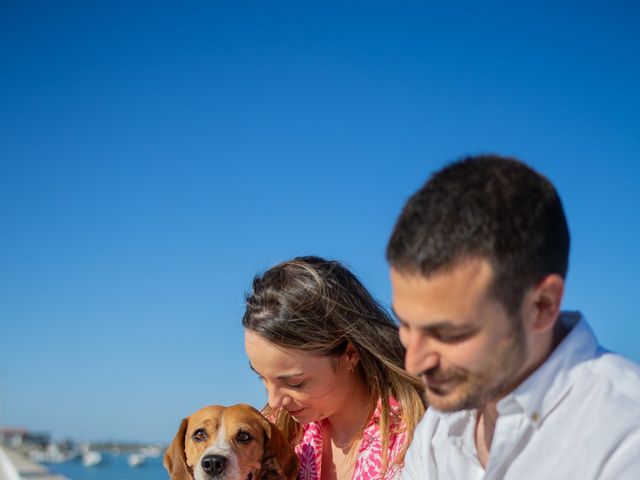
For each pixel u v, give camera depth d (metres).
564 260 1.70
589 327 1.88
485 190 1.63
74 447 99.56
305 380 3.33
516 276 1.62
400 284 1.68
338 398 3.46
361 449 3.50
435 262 1.60
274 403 3.43
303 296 3.28
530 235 1.61
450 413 1.81
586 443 1.71
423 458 2.23
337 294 3.35
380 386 3.45
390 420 3.41
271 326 3.25
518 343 1.67
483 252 1.59
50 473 14.69
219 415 4.08
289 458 3.97
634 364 1.79
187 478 4.12
